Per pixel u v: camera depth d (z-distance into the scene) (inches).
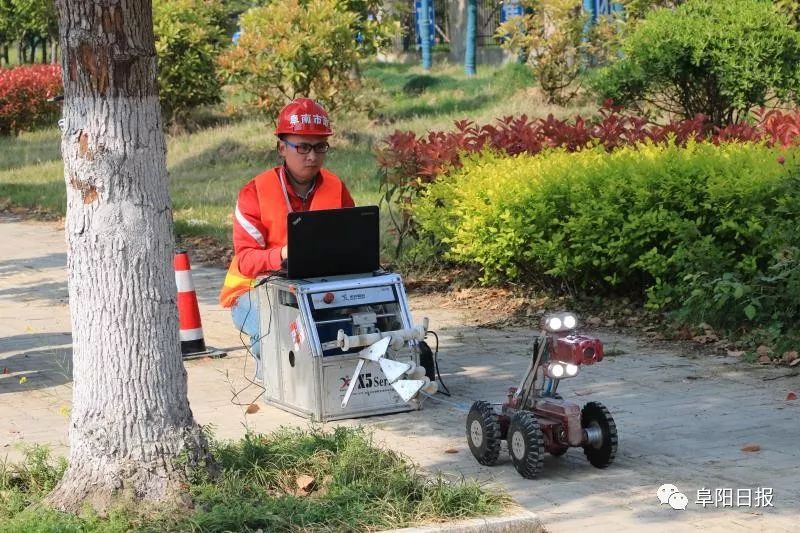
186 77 1030.4
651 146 461.7
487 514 218.4
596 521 225.0
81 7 215.0
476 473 256.1
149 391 221.3
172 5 1019.9
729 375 339.6
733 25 642.2
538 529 216.2
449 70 1286.9
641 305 427.8
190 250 629.0
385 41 981.2
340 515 212.2
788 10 716.7
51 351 400.2
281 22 877.2
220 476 229.0
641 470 256.7
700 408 305.9
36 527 204.5
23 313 475.5
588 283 446.3
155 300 222.4
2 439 288.5
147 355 221.0
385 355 300.0
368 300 305.3
